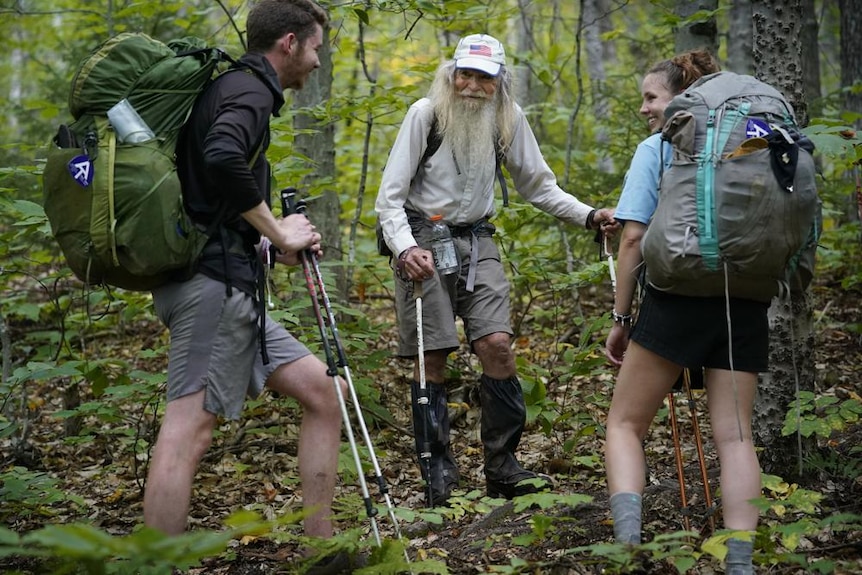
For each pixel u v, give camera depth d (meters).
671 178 2.73
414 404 3.87
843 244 6.88
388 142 9.42
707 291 2.73
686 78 3.29
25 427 4.50
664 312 2.82
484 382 3.82
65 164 2.75
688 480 3.77
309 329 4.64
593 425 4.03
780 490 2.98
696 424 3.10
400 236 3.70
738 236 2.60
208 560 3.25
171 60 2.85
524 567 2.73
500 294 3.83
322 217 5.77
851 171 6.68
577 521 3.32
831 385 4.88
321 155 5.74
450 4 5.41
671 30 7.02
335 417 3.02
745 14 7.62
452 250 3.77
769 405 3.57
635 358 2.89
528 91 9.67
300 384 2.98
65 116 8.23
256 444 4.60
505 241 5.39
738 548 2.60
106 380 4.11
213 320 2.83
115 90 2.81
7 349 4.67
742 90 2.78
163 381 3.92
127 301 5.30
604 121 7.11
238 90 2.83
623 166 7.00
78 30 8.21
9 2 9.31
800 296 3.62
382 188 3.77
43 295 7.46
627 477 2.83
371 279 7.20
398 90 5.15
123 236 2.70
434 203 3.80
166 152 2.79
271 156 4.71
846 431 4.09
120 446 4.74
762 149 2.61
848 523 3.02
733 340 2.78
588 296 6.71
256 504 3.89
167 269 2.79
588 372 4.18
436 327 3.79
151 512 2.75
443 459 3.88
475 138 3.77
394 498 3.96
